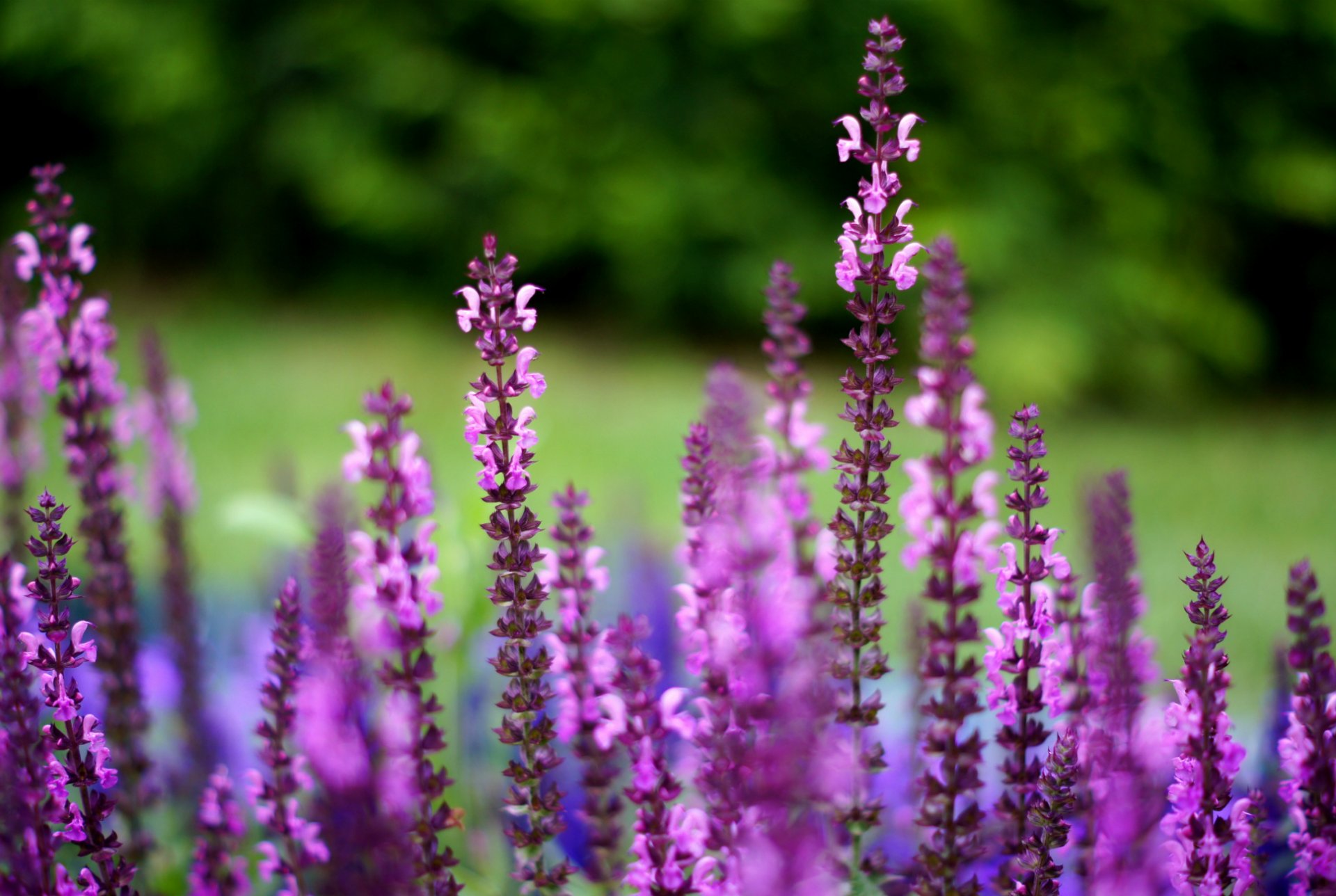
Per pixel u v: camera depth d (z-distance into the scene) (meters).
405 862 1.55
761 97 13.48
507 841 2.25
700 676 1.68
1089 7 12.55
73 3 14.14
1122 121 12.60
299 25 13.91
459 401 9.88
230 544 5.79
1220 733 1.47
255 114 14.68
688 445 1.71
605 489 6.98
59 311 1.86
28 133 16.20
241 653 3.29
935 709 1.53
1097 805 1.52
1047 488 7.46
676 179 13.34
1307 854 1.44
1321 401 13.76
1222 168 13.08
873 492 1.59
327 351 11.72
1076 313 12.34
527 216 13.81
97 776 1.50
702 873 1.55
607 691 1.66
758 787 1.30
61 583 1.50
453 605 2.49
